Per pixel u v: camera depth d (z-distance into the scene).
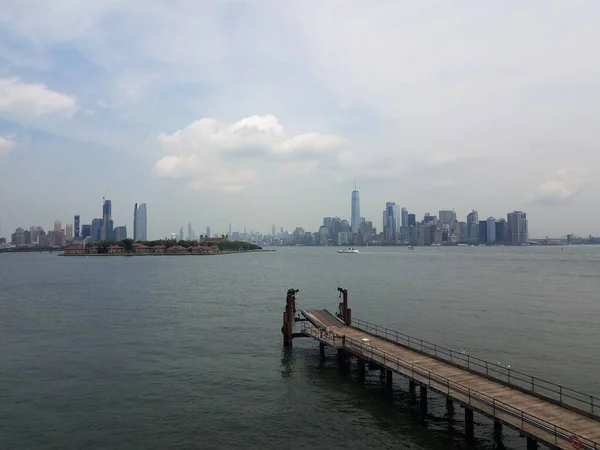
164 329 76.00
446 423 37.84
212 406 41.59
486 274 187.50
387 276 183.88
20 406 41.41
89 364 54.94
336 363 55.84
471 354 59.19
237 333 72.81
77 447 33.69
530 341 66.12
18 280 170.62
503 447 33.62
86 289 138.62
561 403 33.38
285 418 38.94
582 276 173.38
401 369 42.88
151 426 37.28
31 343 65.94
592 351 60.34
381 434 35.81
